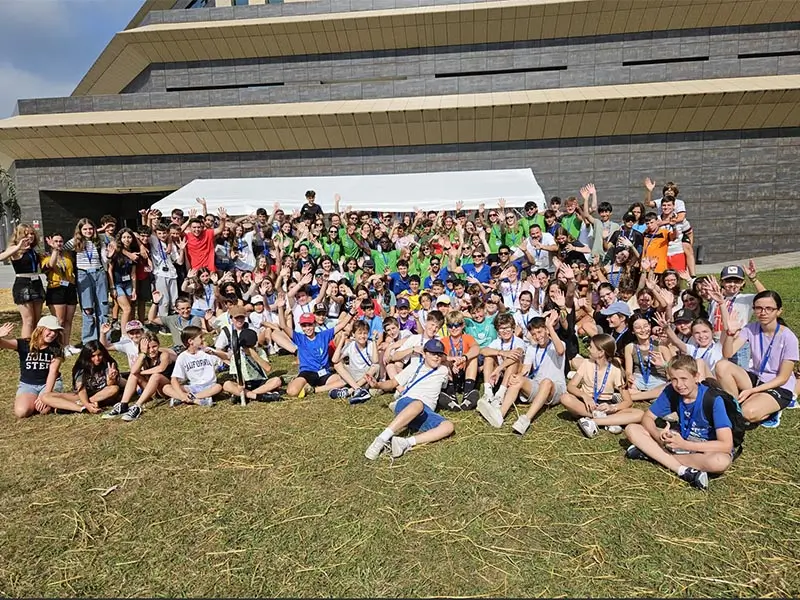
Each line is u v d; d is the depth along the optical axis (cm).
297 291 830
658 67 1928
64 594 286
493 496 371
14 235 773
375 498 372
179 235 1018
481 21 2073
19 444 473
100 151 2097
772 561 299
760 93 1720
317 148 2045
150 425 512
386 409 549
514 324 589
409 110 1886
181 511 361
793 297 1017
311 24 2136
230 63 2309
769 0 1889
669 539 320
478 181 1304
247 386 595
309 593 283
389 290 882
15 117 2097
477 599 276
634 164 1905
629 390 540
